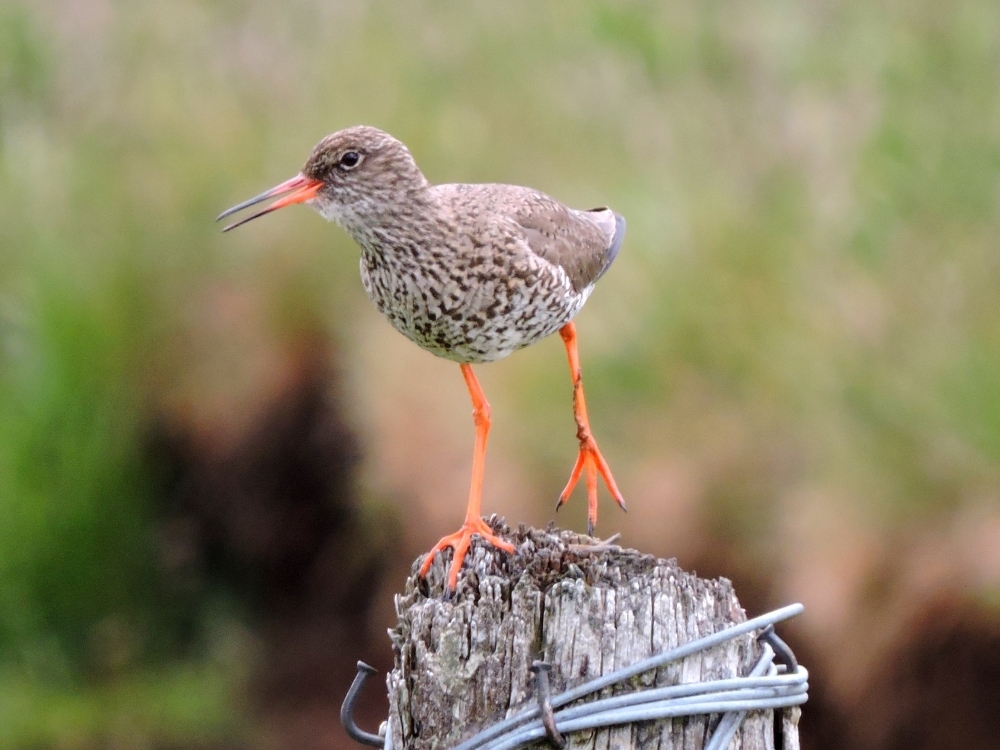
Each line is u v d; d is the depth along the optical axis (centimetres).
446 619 491
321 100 1579
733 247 1207
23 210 1603
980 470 1038
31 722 1342
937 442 1057
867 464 1076
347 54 1603
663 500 1119
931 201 1162
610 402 1171
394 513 1289
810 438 1104
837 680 1052
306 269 1478
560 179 1340
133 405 1485
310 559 1455
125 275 1534
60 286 1513
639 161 1336
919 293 1123
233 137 1603
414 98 1506
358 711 1361
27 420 1445
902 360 1096
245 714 1382
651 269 1219
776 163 1270
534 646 486
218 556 1487
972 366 1066
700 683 480
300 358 1455
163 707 1373
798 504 1088
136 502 1466
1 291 1549
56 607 1427
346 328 1426
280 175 1541
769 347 1146
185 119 1641
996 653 1011
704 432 1135
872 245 1160
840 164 1224
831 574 1059
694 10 1436
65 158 1648
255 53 1675
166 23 1728
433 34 1566
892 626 1035
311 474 1442
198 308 1510
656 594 487
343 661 1402
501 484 1173
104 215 1589
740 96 1355
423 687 489
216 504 1479
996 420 1038
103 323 1502
